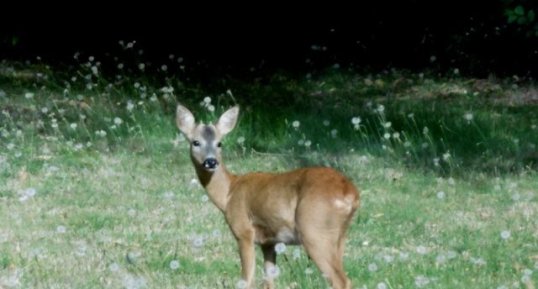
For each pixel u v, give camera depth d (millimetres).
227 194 9625
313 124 17406
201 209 12891
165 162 15508
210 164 9516
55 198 13352
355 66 25016
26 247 10992
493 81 22984
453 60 24594
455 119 17875
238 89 22141
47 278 9789
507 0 21031
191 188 13992
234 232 9477
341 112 18703
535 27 21078
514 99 20969
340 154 16109
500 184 14594
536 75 23609
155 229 11898
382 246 11367
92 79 22406
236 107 10156
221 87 22203
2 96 19688
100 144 16250
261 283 9742
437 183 14602
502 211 13102
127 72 22984
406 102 20312
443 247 11305
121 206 13023
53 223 12117
